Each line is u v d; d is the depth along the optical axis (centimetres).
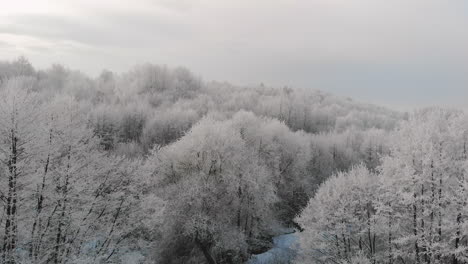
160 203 2366
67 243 1781
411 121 2545
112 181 2202
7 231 1529
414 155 2227
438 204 2038
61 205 1759
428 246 1964
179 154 3353
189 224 3009
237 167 3394
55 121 1867
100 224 2002
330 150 6675
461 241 2081
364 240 2488
